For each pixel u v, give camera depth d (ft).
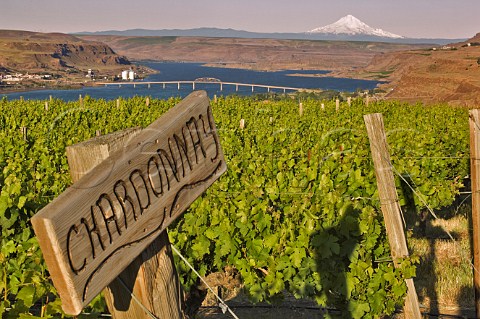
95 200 5.89
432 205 42.60
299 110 96.89
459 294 33.65
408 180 38.75
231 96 124.98
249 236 23.39
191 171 7.43
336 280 23.03
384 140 18.93
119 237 6.20
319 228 22.79
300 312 30.68
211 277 29.78
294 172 37.83
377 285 23.02
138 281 7.00
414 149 45.27
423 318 30.48
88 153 6.36
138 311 7.08
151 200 6.70
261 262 23.38
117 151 6.25
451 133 50.72
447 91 472.03
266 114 97.14
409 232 32.53
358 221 22.70
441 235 46.16
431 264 38.01
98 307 12.92
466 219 50.01
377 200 26.84
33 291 10.93
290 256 23.02
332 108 104.27
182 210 7.30
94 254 5.85
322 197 25.14
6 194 19.63
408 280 20.57
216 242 23.53
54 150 50.21
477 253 20.47
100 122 85.35
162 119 7.04
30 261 17.24
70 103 109.81
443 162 42.78
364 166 32.94
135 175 6.46
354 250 22.85
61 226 5.44
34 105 107.65
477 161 19.99
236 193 28.25
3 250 17.69
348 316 23.30
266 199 26.73
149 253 7.07
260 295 23.62
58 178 36.37
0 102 112.68
